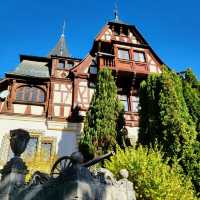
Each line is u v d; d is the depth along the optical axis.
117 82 22.42
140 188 11.25
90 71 23.14
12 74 21.84
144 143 14.37
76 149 19.92
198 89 16.17
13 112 20.64
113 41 23.70
